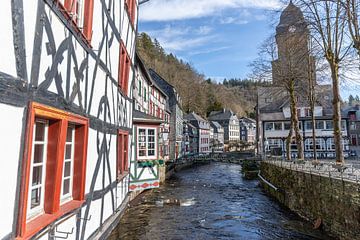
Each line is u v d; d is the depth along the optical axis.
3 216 2.63
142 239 8.29
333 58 13.98
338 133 13.42
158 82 40.78
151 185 14.95
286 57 21.48
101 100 6.37
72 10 4.48
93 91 5.69
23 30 2.92
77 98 4.69
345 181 8.09
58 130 3.94
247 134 98.19
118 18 8.16
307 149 39.94
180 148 46.72
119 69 8.43
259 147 43.75
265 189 19.12
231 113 93.44
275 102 43.50
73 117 4.43
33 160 3.68
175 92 40.69
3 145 2.62
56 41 3.76
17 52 2.82
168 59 83.06
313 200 10.34
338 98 13.69
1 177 2.60
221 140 87.56
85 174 5.08
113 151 7.84
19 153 2.89
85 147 5.09
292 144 40.78
